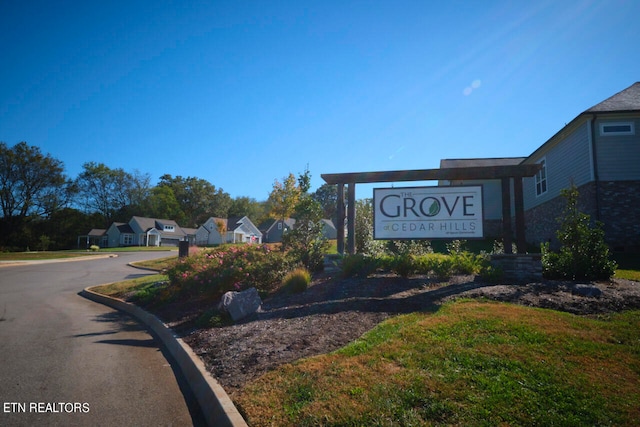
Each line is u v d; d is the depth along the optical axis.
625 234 14.75
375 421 3.31
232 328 6.83
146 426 4.03
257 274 9.76
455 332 5.08
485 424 3.15
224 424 3.73
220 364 5.23
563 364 4.07
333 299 7.61
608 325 5.27
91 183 77.38
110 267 25.27
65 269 24.09
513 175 9.18
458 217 9.66
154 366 5.96
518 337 4.80
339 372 4.29
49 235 65.12
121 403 4.59
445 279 8.59
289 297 8.38
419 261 9.12
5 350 6.83
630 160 15.17
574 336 4.80
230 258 10.86
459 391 3.63
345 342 5.36
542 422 3.14
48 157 64.44
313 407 3.66
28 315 10.29
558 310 6.20
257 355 5.29
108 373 5.62
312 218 11.68
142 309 10.21
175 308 9.55
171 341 7.00
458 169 9.57
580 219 8.74
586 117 15.52
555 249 18.19
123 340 7.58
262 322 6.82
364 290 8.04
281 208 29.66
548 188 19.30
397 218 9.93
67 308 11.46
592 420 3.14
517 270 8.54
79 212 71.44
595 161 15.31
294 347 5.38
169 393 4.91
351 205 10.36
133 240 66.69
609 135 15.41
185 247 16.20
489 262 9.71
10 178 61.47
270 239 69.88
